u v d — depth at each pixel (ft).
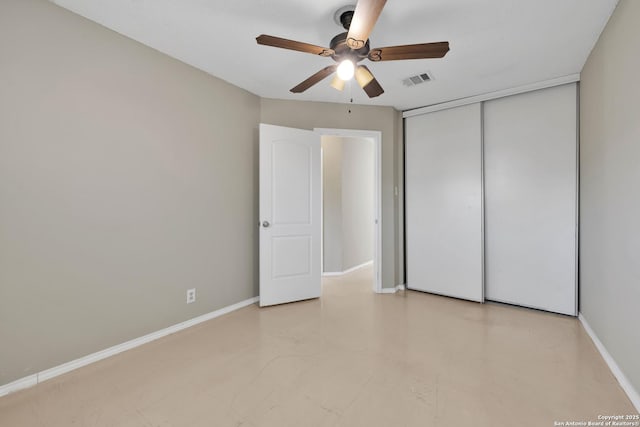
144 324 8.30
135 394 6.04
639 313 5.66
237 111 10.91
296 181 11.82
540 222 10.66
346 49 6.64
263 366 7.08
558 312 10.39
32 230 6.37
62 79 6.75
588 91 8.86
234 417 5.36
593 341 8.32
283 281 11.59
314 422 5.23
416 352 7.74
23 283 6.27
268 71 9.82
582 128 9.52
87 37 7.14
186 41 8.12
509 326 9.40
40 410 5.58
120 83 7.73
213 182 10.10
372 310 10.91
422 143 13.15
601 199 7.80
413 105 12.91
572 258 10.10
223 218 10.45
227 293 10.64
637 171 5.81
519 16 7.02
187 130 9.30
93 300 7.30
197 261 9.64
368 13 5.22
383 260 13.15
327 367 7.03
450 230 12.38
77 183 7.01
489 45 8.25
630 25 6.00
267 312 10.71
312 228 12.21
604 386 6.27
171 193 8.91
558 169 10.31
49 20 6.57
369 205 19.62
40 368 6.49
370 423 5.21
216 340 8.47
